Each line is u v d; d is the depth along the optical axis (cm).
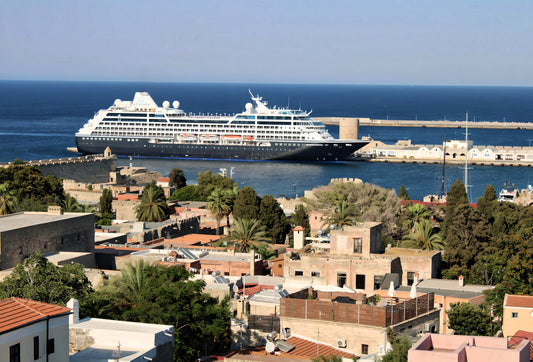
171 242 14775
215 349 7725
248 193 18038
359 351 7388
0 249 10012
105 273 10319
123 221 18588
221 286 9275
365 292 9875
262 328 7706
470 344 5288
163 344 6262
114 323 6506
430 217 18125
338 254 10319
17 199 17100
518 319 7956
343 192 19375
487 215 16838
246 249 14175
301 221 17538
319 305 7588
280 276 11156
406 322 7625
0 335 5147
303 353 7238
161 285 7875
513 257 10088
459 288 9994
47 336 5481
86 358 5881
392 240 14838
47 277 7844
